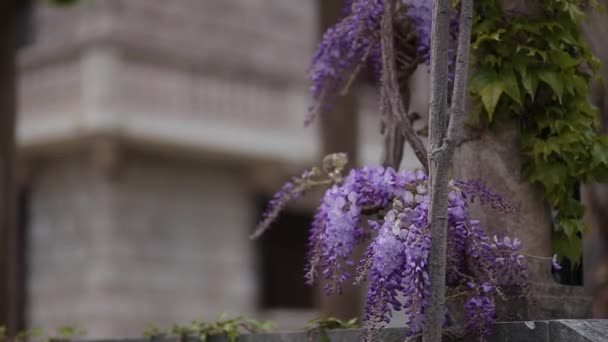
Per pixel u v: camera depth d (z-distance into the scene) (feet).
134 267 53.83
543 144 9.18
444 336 8.70
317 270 9.75
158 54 52.70
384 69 9.66
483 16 9.42
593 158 9.23
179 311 55.42
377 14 10.10
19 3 22.50
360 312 26.32
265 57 57.41
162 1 53.26
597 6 9.72
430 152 8.13
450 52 9.59
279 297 60.54
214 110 54.85
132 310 53.42
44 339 14.79
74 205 54.24
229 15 56.24
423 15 9.87
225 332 11.32
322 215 9.53
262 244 60.08
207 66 54.75
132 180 54.03
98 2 51.13
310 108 11.01
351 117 28.43
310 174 10.57
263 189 59.88
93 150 52.34
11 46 22.41
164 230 55.36
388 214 8.46
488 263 8.59
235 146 55.36
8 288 21.34
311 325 10.28
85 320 52.85
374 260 8.36
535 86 9.15
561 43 9.29
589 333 7.97
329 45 10.77
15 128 22.29
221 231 58.13
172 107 53.11
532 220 9.37
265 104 57.16
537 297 9.20
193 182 57.11
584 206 9.53
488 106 9.11
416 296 8.02
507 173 9.41
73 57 51.80
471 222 8.64
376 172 9.28
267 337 10.67
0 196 21.67
